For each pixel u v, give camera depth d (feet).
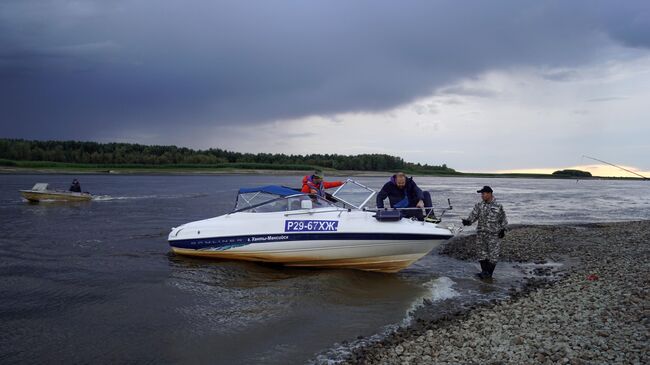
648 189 293.84
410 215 36.42
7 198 108.58
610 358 18.40
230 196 129.70
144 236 52.29
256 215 36.52
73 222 65.82
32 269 35.40
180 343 22.09
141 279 32.68
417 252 34.94
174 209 88.74
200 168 440.45
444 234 34.04
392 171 539.29
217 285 31.60
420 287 33.06
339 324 25.09
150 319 25.08
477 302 29.32
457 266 40.40
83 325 24.07
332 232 34.55
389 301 29.48
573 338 20.92
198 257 38.58
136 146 474.08
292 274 35.17
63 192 103.24
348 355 21.02
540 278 35.86
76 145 442.50
